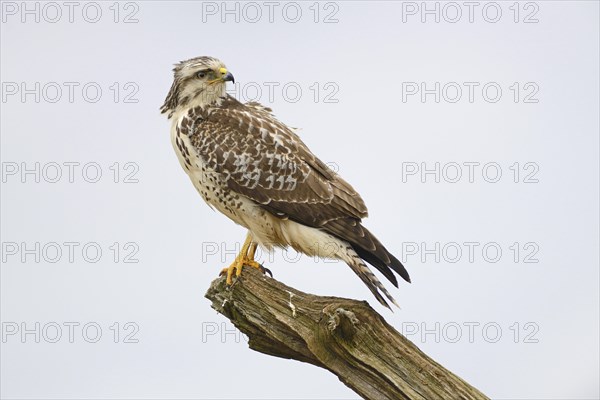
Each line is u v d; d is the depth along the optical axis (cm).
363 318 1027
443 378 1021
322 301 1055
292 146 1321
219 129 1323
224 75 1342
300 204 1292
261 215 1328
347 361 1041
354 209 1284
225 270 1140
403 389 1024
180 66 1375
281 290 1082
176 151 1369
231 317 1129
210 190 1353
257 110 1400
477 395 1016
